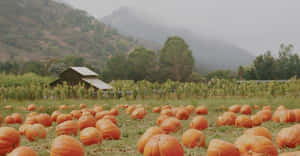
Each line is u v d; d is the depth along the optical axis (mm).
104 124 7688
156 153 5059
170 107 14328
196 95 20750
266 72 60750
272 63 61438
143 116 11883
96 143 6750
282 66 63812
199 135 6469
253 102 16156
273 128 9281
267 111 10945
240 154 5195
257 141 5113
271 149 5059
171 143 5078
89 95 21875
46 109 14719
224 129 9062
